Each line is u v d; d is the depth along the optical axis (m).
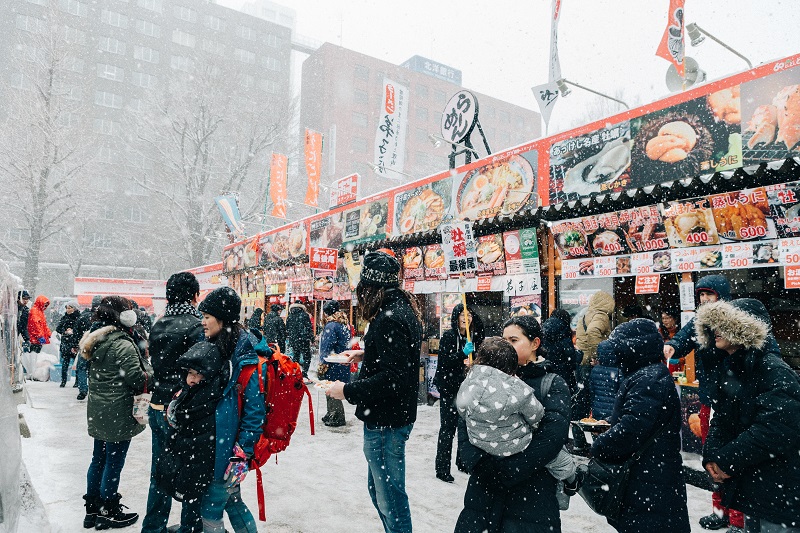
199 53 55.91
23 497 3.52
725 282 3.85
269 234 17.56
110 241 44.50
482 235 8.48
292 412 2.97
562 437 2.14
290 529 3.74
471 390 2.15
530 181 7.92
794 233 4.93
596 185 6.98
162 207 38.62
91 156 40.56
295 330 10.88
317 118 55.59
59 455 5.70
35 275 33.09
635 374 2.43
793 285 4.88
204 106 37.38
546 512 2.16
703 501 4.43
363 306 2.83
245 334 2.86
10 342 5.78
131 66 53.50
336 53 55.66
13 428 3.04
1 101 41.44
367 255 2.91
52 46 34.72
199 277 25.64
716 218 5.46
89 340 3.54
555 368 5.41
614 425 2.41
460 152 10.55
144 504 4.22
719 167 5.70
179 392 2.89
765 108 5.34
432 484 4.82
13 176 33.41
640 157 6.48
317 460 5.64
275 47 64.00
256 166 41.34
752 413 2.31
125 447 3.74
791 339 6.71
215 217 36.78
